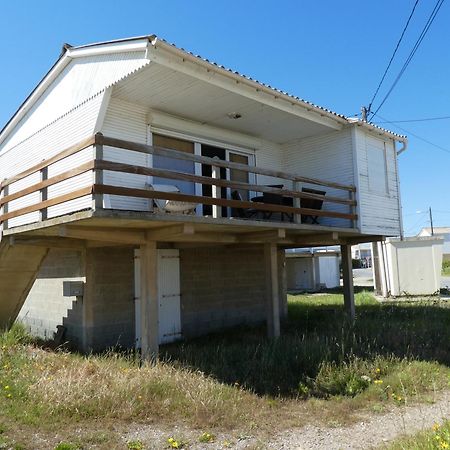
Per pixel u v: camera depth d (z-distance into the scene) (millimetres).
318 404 6152
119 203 8375
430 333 9883
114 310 9523
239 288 12727
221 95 8633
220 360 7852
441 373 7375
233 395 6199
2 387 6086
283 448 4754
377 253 21984
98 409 5426
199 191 10023
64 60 9258
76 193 6457
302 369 7438
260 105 9219
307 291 25750
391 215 12164
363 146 11422
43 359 7621
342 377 6977
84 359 7949
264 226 8461
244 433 5117
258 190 8344
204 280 11750
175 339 10773
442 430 4660
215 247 12062
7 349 8258
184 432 5086
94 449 4531
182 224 7172
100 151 6121
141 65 7328
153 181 9047
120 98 8695
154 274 7906
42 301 10648
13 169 11664
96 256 9328
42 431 4879
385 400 6293
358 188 11047
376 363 7566
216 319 11938
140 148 6539
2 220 8695
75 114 9016
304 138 12016
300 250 26875
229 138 10844
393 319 12156
